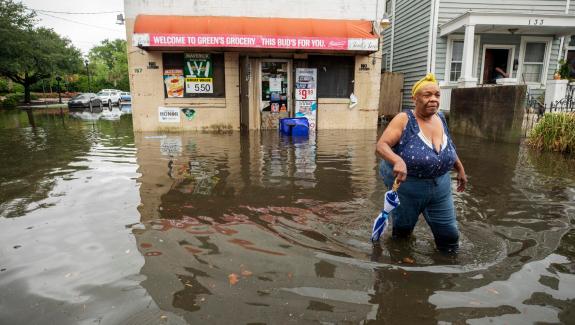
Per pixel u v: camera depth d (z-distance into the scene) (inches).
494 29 540.7
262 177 247.9
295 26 470.0
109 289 112.6
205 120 507.5
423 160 128.4
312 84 517.7
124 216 173.6
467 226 163.3
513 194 212.7
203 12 483.2
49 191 214.7
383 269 125.0
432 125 134.3
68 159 310.7
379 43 514.9
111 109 1187.9
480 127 452.8
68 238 149.4
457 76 581.9
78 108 1220.5
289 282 116.6
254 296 109.1
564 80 446.3
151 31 442.3
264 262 129.3
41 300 107.4
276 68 510.6
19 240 147.8
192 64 494.3
